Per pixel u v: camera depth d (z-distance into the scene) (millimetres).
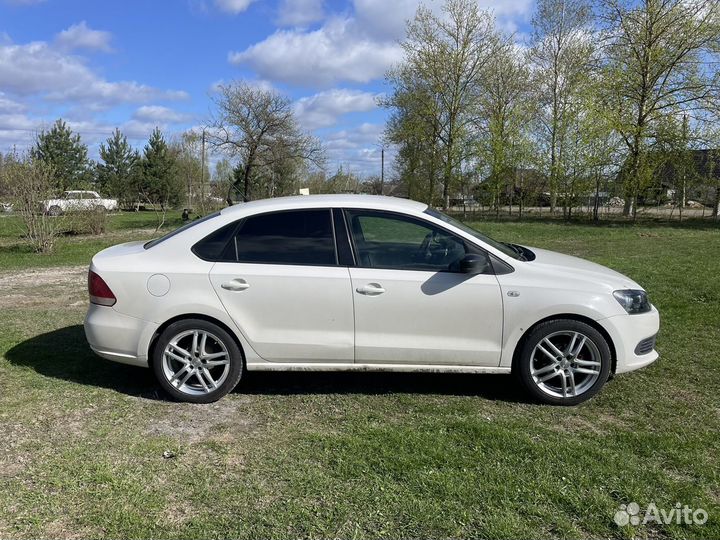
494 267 4027
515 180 30594
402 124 34156
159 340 3980
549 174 28234
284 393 4254
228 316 3959
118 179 45719
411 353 4008
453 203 33812
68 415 3781
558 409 3969
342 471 3057
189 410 3912
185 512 2682
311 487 2898
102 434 3502
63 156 42594
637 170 24266
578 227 22656
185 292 3957
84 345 5402
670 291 7926
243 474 3033
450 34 31219
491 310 3969
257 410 3926
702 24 22547
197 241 4082
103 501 2760
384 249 4070
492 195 30594
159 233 19938
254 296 3957
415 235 4102
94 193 20375
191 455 3246
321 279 3953
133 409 3908
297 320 3982
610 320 3957
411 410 3930
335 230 4090
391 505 2734
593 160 25047
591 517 2641
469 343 4012
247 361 4055
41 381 4406
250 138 25781
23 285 9086
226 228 4105
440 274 3982
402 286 3947
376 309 3959
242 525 2582
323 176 39719
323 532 2529
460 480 2953
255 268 3982
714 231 19859
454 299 3957
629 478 2975
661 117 23688
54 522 2586
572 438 3477
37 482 2924
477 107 31703
